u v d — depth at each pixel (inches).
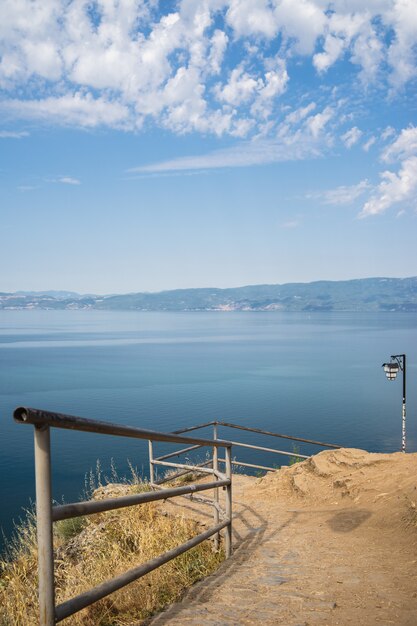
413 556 202.7
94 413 3644.2
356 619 142.8
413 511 241.3
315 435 3233.3
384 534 235.8
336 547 223.9
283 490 345.1
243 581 181.3
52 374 5984.3
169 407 3929.6
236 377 5846.5
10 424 3302.2
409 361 7263.8
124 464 2281.0
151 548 241.0
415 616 143.5
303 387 5142.7
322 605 154.1
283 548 227.5
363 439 3154.5
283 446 2952.8
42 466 104.7
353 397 4591.5
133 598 179.2
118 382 5334.6
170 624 143.0
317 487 329.1
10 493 1924.2
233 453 2785.4
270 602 158.7
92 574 215.3
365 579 178.2
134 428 140.4
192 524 279.1
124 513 299.7
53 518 107.4
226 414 3737.7
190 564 214.8
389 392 4909.0
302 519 280.8
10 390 4739.2
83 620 166.2
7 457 2532.0
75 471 2190.0
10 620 178.1
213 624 141.8
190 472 411.8
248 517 291.9
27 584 224.7
